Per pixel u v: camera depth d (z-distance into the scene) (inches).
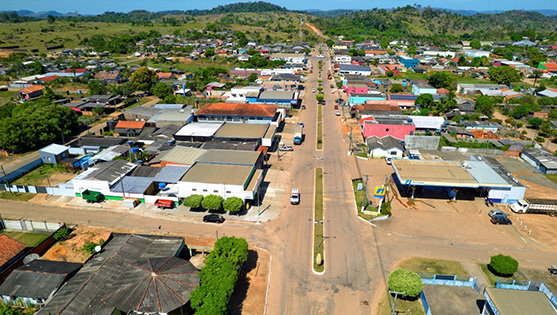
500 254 1889.8
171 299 1531.7
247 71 7116.1
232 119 4089.6
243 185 2402.8
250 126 3715.6
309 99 5713.6
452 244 2160.4
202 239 2175.2
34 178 3026.6
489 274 1903.3
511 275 1888.5
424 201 2657.5
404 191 2800.2
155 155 3353.8
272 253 2058.3
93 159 3147.1
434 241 2188.7
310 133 4170.8
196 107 4982.8
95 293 1584.6
